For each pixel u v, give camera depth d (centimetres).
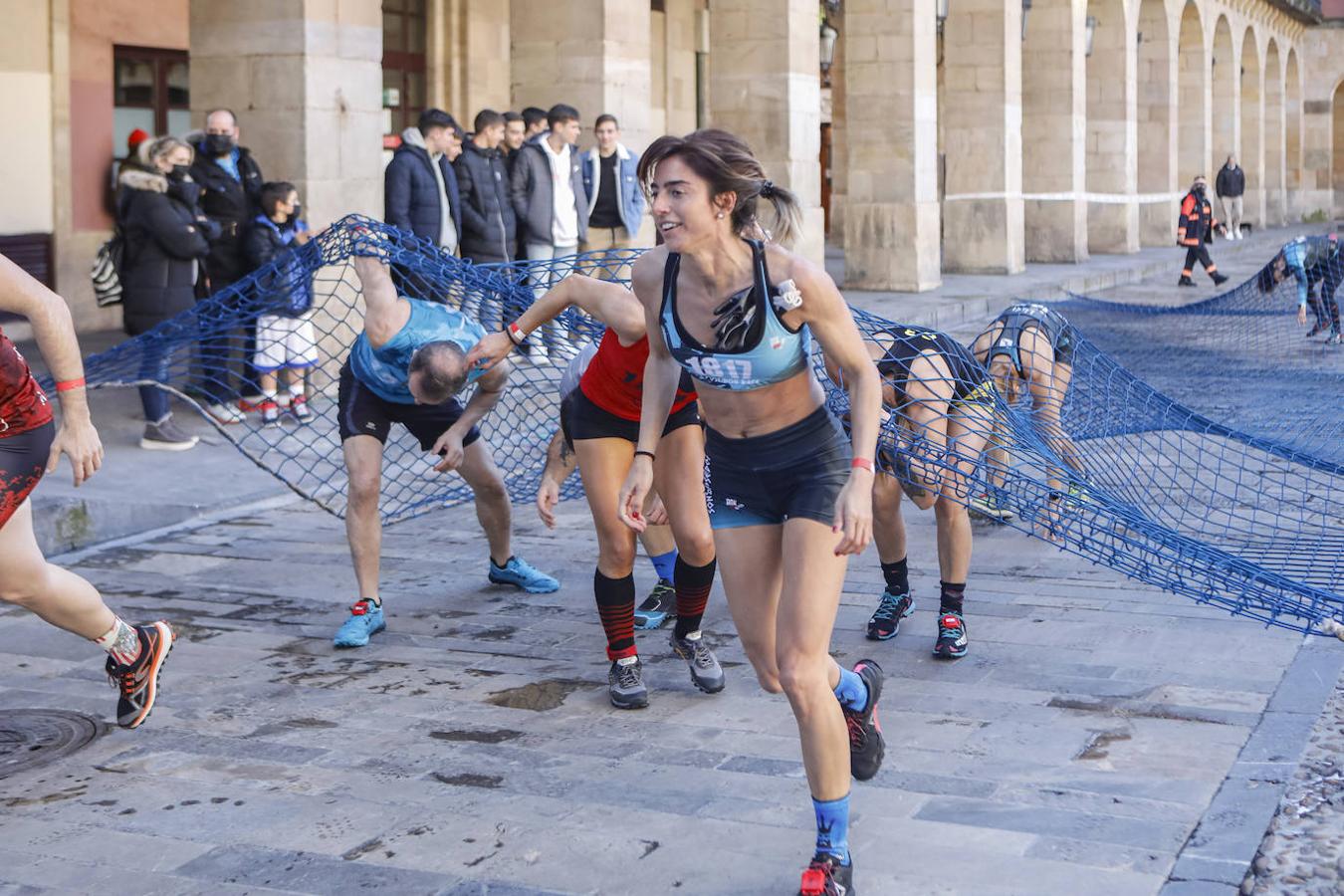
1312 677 536
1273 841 397
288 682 555
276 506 855
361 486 606
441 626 628
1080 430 732
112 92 1561
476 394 615
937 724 498
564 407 555
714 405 385
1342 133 5216
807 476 383
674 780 455
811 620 373
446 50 1909
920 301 1916
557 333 725
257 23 1191
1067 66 2708
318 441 1002
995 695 527
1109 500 541
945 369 565
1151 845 399
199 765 472
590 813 430
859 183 2069
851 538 361
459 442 611
